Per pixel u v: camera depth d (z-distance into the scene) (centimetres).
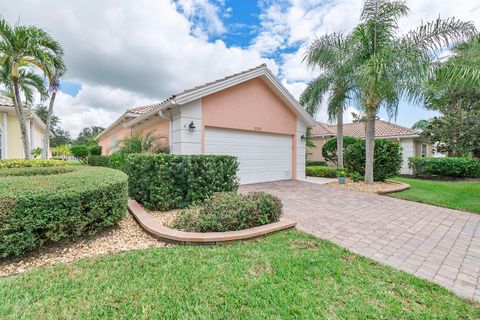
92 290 271
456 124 1484
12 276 301
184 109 873
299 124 1282
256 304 255
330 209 668
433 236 483
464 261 376
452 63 895
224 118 976
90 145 2470
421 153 2125
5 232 315
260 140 1118
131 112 1367
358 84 954
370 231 500
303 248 396
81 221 374
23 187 353
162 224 481
